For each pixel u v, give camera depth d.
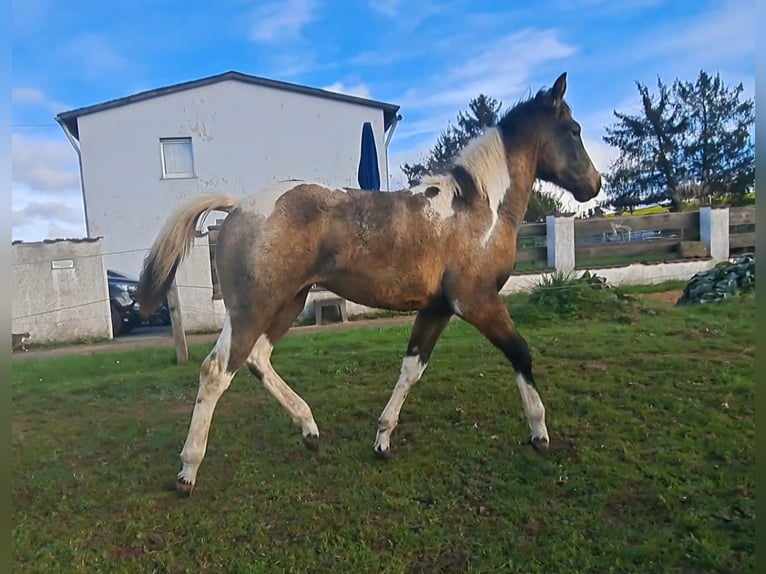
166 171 15.56
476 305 3.12
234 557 2.39
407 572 2.25
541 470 3.02
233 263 2.87
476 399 4.12
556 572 2.21
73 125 15.47
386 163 16.52
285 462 3.32
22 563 2.39
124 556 2.44
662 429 3.40
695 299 7.77
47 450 3.67
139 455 3.52
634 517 2.54
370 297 3.09
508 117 3.42
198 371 5.62
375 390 4.55
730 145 28.45
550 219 10.10
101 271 8.80
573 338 5.76
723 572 2.13
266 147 15.83
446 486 2.92
